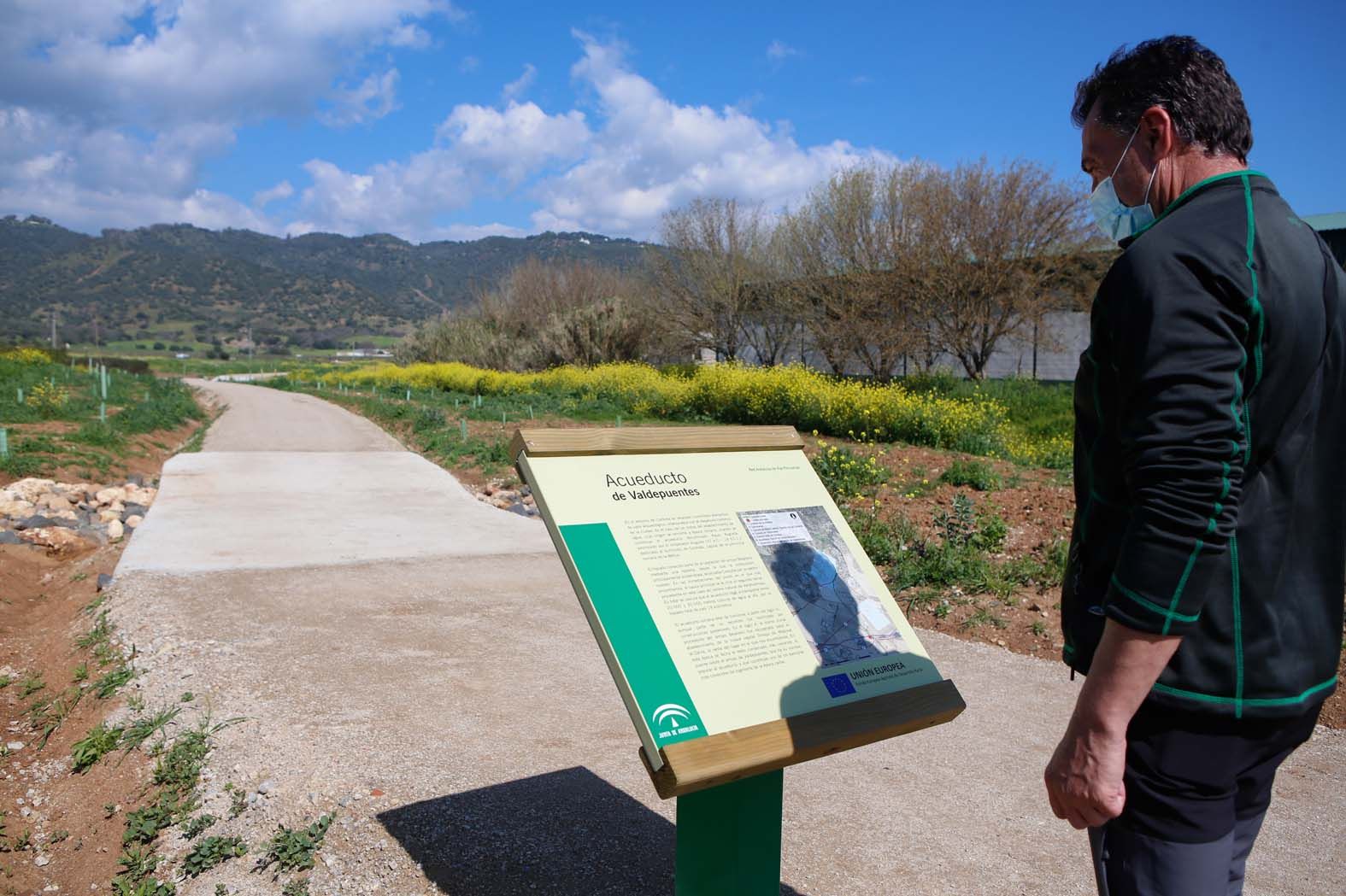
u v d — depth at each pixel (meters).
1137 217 1.47
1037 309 20.41
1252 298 1.19
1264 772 1.37
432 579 5.91
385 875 2.52
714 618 1.74
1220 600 1.24
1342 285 1.32
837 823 2.87
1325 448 1.30
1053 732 3.62
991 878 2.57
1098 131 1.48
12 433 12.12
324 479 10.28
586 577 1.66
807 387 15.46
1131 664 1.19
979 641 4.76
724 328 30.12
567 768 3.18
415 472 11.00
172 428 17.28
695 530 1.87
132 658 4.19
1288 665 1.28
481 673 4.15
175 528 7.23
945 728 3.65
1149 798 1.30
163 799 2.95
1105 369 1.33
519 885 2.47
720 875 1.87
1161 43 1.42
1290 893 2.52
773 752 1.59
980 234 20.81
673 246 29.98
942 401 14.08
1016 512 7.58
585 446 1.84
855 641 1.87
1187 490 1.15
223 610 4.99
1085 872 2.61
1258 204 1.27
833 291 23.77
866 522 6.73
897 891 2.50
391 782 3.01
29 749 3.58
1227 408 1.16
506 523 7.95
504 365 37.34
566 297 40.53
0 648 4.78
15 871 2.79
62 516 7.94
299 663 4.19
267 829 2.76
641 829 2.77
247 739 3.32
